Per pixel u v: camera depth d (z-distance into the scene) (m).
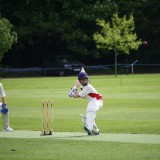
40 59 167.50
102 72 157.88
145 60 166.75
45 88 100.31
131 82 110.81
